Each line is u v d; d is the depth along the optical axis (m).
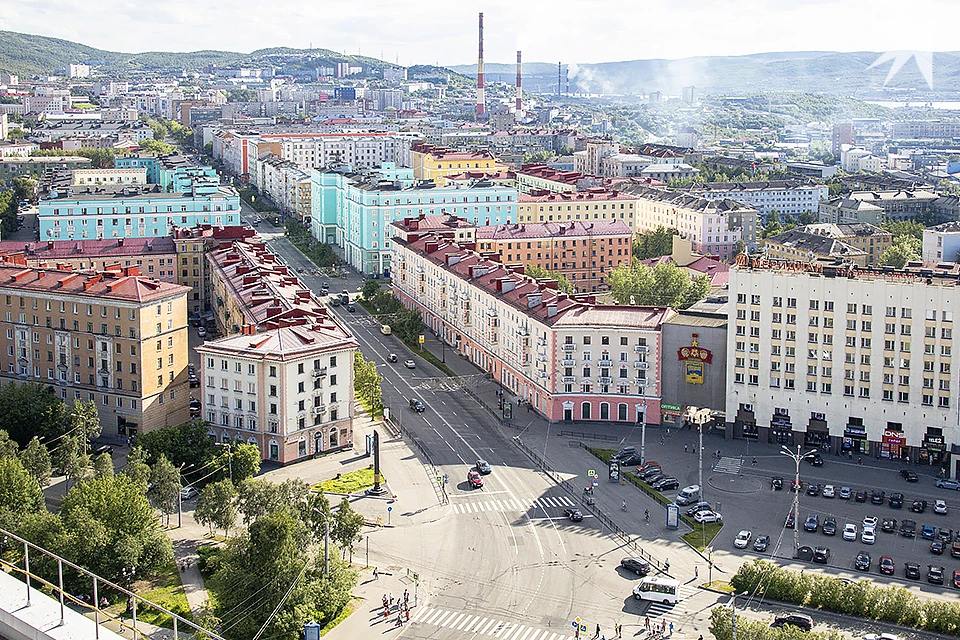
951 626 166.62
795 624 169.00
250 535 169.00
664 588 179.75
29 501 192.75
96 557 174.88
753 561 196.62
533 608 178.62
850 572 193.25
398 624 172.12
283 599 162.88
